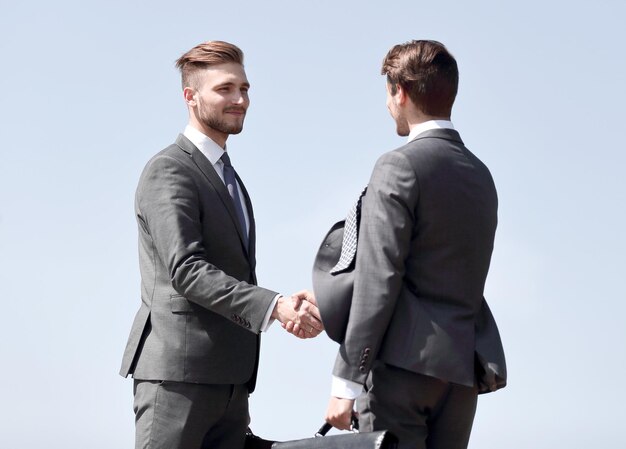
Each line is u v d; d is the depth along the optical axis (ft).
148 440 11.25
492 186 10.19
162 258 11.14
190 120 11.99
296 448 9.70
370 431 9.61
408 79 10.00
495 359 9.72
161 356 11.22
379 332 9.32
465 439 9.96
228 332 11.41
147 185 11.41
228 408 11.62
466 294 9.71
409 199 9.47
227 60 11.80
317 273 9.99
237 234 11.59
